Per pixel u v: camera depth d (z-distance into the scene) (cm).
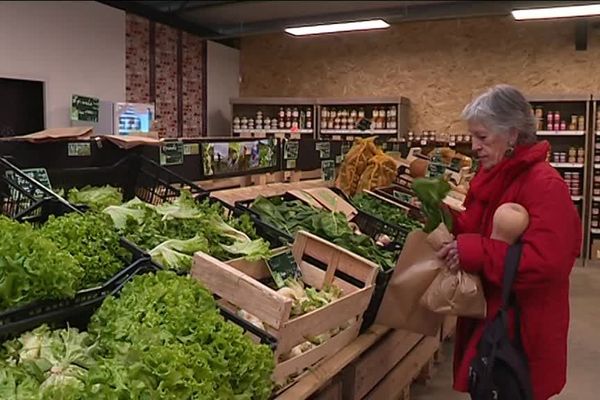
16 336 148
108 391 124
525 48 850
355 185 454
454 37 888
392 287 217
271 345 175
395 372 292
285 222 301
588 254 773
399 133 861
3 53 606
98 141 253
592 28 813
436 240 204
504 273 180
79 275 162
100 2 735
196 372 138
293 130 766
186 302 158
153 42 828
